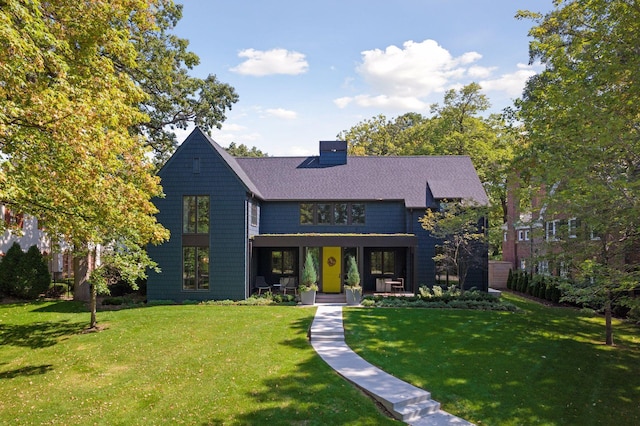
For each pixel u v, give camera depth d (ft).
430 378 34.32
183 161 69.72
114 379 34.06
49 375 35.35
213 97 93.81
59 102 27.27
